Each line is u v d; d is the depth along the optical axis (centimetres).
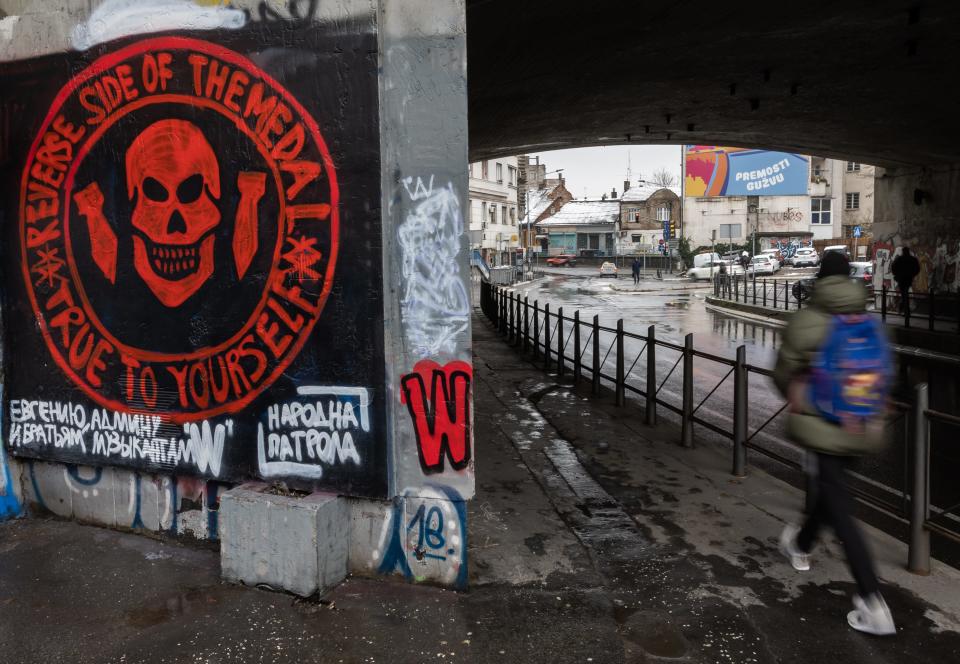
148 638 318
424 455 366
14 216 438
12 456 452
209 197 390
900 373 1143
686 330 1842
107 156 412
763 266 4366
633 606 352
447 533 366
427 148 354
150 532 428
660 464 609
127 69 402
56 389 436
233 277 388
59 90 419
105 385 423
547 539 438
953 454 652
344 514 376
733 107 1516
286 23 366
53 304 432
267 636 320
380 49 354
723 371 1187
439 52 350
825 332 331
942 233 1977
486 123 1616
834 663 303
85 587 365
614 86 1311
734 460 573
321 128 364
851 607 352
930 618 339
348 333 366
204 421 401
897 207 2186
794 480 588
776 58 1126
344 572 377
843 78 1255
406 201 359
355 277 363
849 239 5153
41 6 418
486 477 571
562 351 1109
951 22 953
